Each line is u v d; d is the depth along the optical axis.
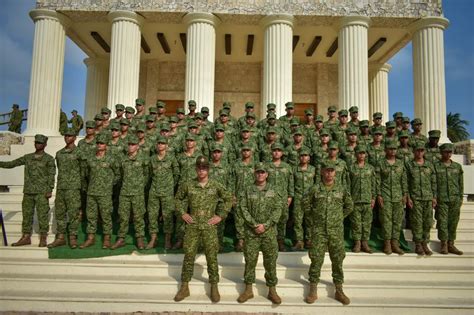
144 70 22.75
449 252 8.68
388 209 8.48
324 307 6.56
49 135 15.13
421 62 15.72
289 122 11.12
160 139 8.76
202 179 6.91
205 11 15.49
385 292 7.12
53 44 15.84
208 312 6.51
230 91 22.47
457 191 8.65
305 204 6.98
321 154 9.56
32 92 15.51
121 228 8.51
